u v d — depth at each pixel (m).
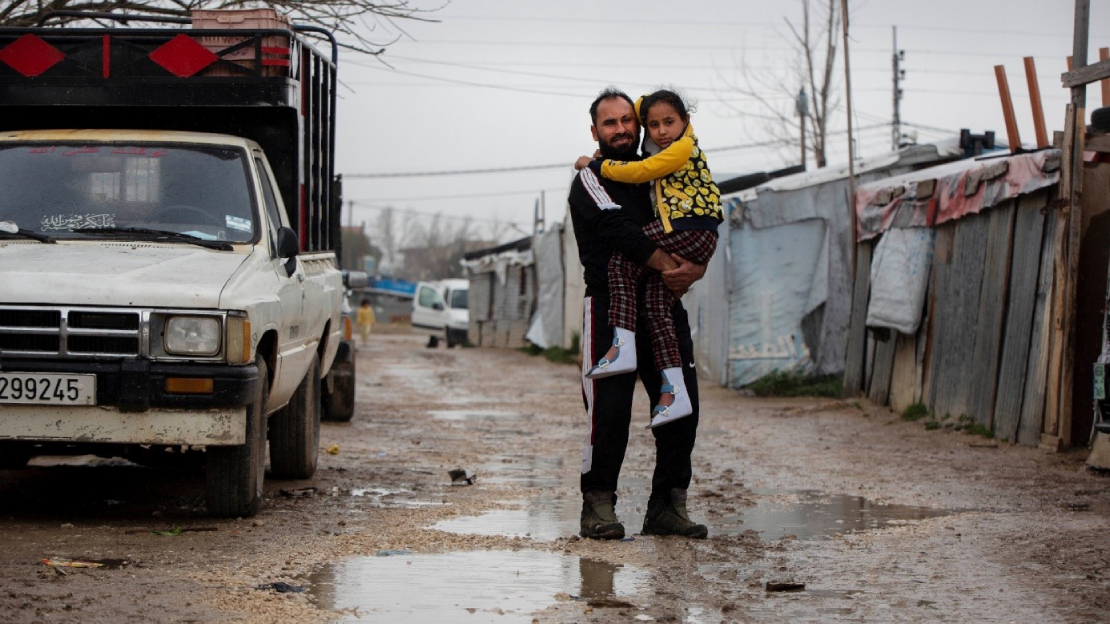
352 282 12.91
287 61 7.48
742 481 8.42
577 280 28.19
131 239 6.68
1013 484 8.22
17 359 5.77
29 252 6.36
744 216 16.97
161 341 5.83
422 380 21.38
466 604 4.60
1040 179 10.01
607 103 5.85
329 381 12.53
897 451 10.27
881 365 14.21
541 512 6.92
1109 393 8.23
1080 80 9.28
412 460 9.60
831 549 5.77
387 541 5.83
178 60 7.40
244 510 6.36
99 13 9.67
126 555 5.35
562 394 18.08
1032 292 10.28
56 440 5.84
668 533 6.11
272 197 7.51
